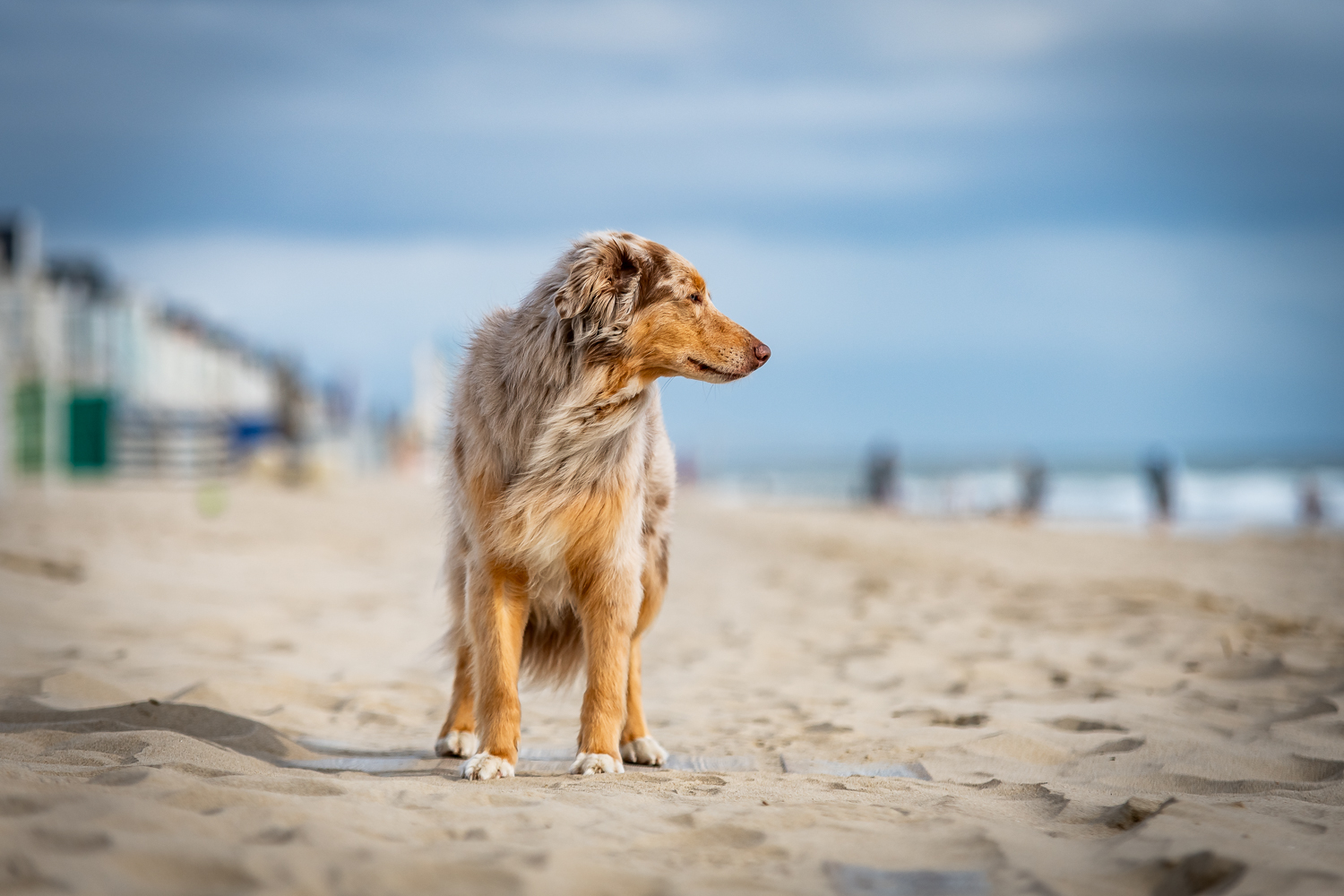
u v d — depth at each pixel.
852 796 3.75
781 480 59.84
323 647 8.02
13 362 31.59
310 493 31.17
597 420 4.48
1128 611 9.67
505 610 4.55
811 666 7.75
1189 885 2.78
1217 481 56.66
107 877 2.41
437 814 3.21
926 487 48.47
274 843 2.76
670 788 3.92
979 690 6.66
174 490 28.28
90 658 6.70
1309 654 7.41
